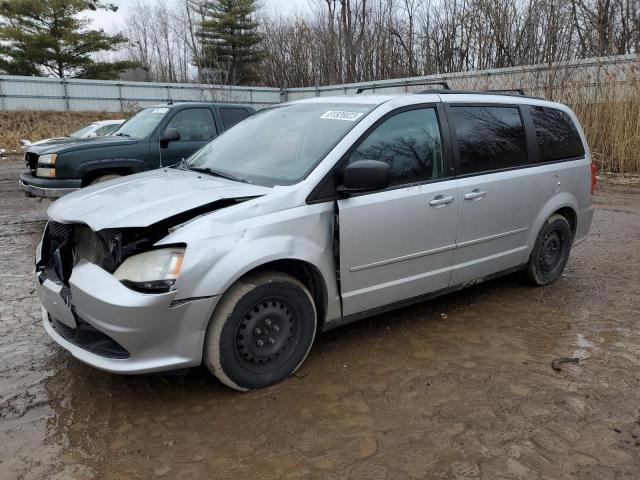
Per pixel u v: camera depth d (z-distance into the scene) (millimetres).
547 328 4082
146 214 2879
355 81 33594
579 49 18516
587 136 13406
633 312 4418
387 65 31641
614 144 12906
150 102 31016
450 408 2965
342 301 3412
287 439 2688
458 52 25641
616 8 18250
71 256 3219
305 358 3434
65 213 3195
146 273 2738
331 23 35594
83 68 37844
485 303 4609
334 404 3004
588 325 4145
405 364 3479
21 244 6625
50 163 7133
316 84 35312
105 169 7539
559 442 2664
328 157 3314
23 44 35250
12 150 22875
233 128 4488
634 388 3195
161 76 55156
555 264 5039
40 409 2938
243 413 2914
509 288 5000
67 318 3029
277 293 3090
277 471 2449
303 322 3256
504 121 4395
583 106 13562
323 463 2504
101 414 2900
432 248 3811
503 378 3303
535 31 20500
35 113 27609
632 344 3807
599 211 8938
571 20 19156
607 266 5723
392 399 3053
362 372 3367
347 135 3416
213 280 2799
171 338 2785
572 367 3451
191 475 2426
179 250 2766
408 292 3793
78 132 14336
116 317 2686
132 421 2838
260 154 3770
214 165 3916
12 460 2512
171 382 3236
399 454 2568
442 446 2631
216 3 40938
